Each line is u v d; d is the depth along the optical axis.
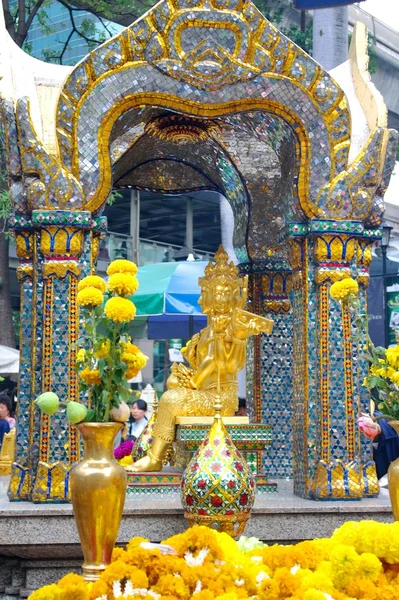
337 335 7.15
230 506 5.68
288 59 7.14
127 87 6.96
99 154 6.95
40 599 3.94
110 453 4.89
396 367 5.57
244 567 4.14
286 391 9.03
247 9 7.06
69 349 6.78
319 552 4.25
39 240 6.97
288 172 7.52
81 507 4.77
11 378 17.92
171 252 24.20
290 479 8.86
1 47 7.40
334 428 7.04
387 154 7.41
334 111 7.22
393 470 5.46
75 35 21.83
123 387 4.93
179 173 9.27
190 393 7.48
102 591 4.00
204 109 7.10
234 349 7.68
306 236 7.28
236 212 9.34
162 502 6.65
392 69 19.73
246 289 7.89
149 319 14.03
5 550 6.14
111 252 22.45
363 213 7.24
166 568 4.11
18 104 6.88
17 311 23.14
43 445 6.66
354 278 7.24
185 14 6.99
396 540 4.12
